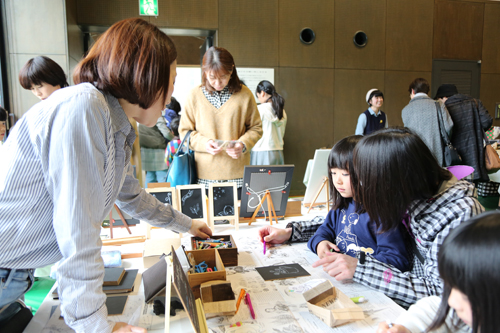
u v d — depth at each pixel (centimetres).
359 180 98
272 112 375
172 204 160
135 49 73
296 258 125
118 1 415
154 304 89
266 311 88
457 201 95
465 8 518
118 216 158
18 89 354
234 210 165
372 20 491
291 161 486
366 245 125
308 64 477
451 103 317
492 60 536
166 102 85
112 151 76
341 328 81
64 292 70
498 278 45
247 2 452
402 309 89
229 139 215
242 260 123
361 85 495
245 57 458
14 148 70
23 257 79
